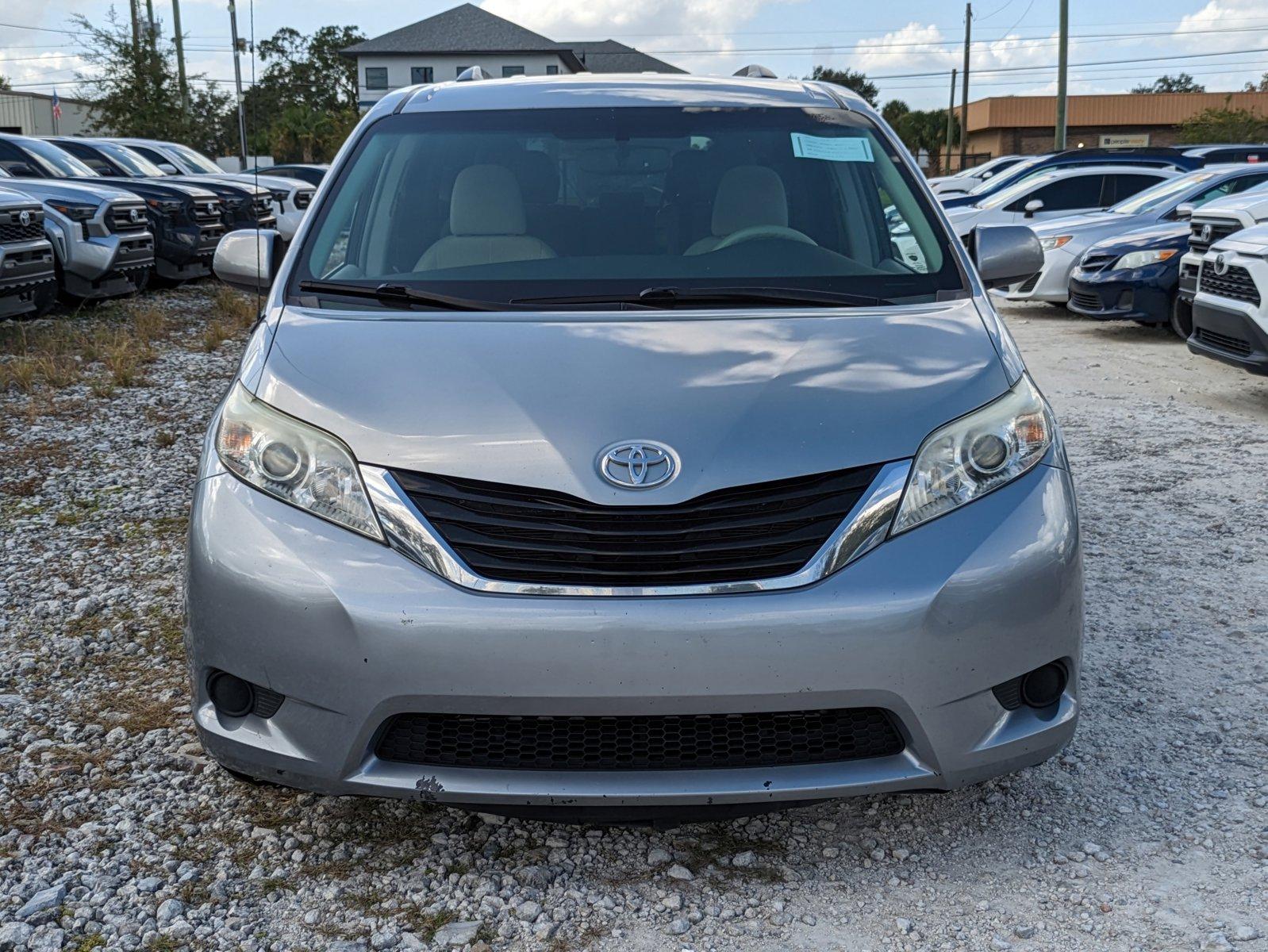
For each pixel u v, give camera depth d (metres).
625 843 2.79
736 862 2.72
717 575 2.39
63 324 10.88
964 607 2.41
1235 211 8.00
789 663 2.34
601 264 3.25
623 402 2.56
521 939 2.44
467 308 3.04
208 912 2.52
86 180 12.95
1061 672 2.60
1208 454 6.42
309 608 2.40
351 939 2.44
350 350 2.80
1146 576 4.56
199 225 13.84
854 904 2.56
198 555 2.55
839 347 2.79
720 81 4.06
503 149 3.59
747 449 2.47
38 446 6.78
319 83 79.50
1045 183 15.62
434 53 74.88
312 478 2.51
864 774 2.42
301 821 2.88
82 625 4.12
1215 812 2.89
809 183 3.51
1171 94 63.28
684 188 3.50
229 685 2.55
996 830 2.84
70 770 3.11
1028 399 2.75
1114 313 10.58
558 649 2.33
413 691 2.36
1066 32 32.78
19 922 2.48
